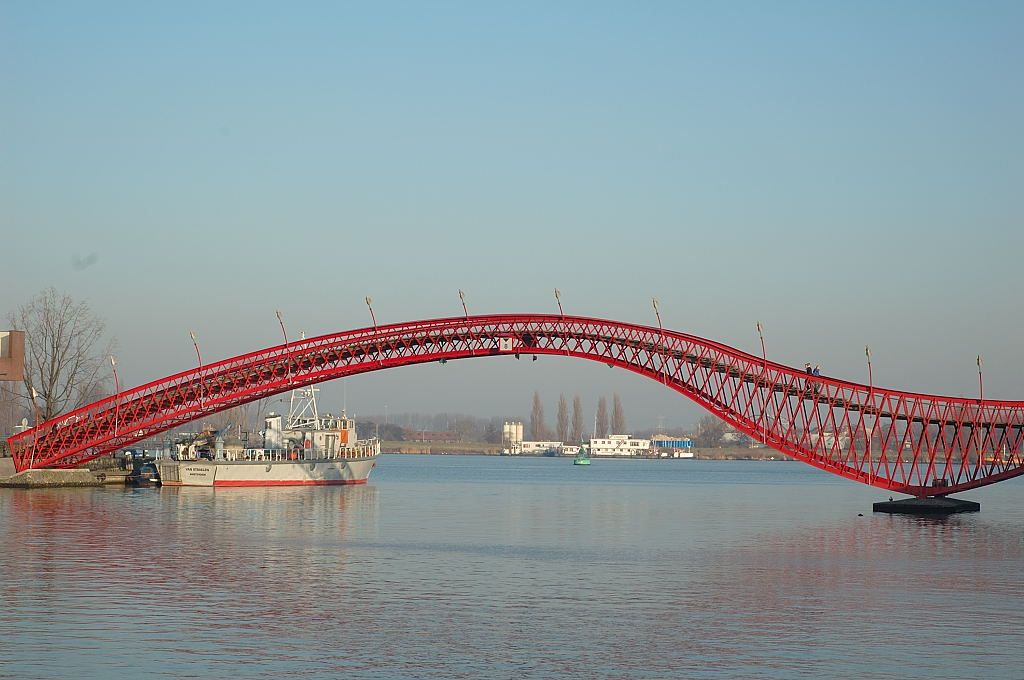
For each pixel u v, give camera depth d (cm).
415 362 14238
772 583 6669
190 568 7038
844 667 4509
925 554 8281
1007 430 12538
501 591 6250
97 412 14650
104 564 7162
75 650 4644
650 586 6500
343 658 4578
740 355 13088
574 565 7450
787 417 13012
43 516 10575
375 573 6931
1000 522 11512
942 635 5119
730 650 4791
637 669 4459
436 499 15425
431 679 4288
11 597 5825
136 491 14675
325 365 14625
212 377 14488
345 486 18012
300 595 6028
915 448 12781
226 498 13725
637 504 14775
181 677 4253
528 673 4388
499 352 14138
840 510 13575
